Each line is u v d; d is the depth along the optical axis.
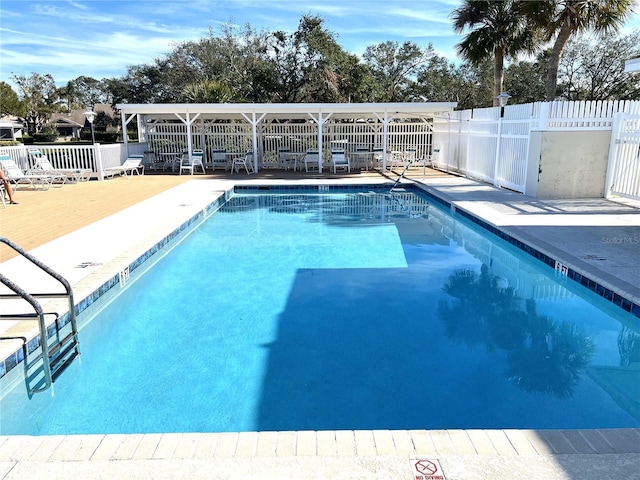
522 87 34.28
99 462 2.30
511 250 7.30
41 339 3.60
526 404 3.49
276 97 30.06
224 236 8.86
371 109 16.36
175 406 3.51
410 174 16.59
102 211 9.34
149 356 4.29
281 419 3.34
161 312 5.28
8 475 2.21
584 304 5.38
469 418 3.32
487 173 13.77
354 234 9.02
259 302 5.56
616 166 10.30
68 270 5.52
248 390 3.71
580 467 2.22
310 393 3.66
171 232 7.73
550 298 5.64
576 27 15.45
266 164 19.08
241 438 2.49
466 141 15.52
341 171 17.86
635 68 8.26
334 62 28.64
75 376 3.95
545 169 10.55
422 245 8.18
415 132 19.11
